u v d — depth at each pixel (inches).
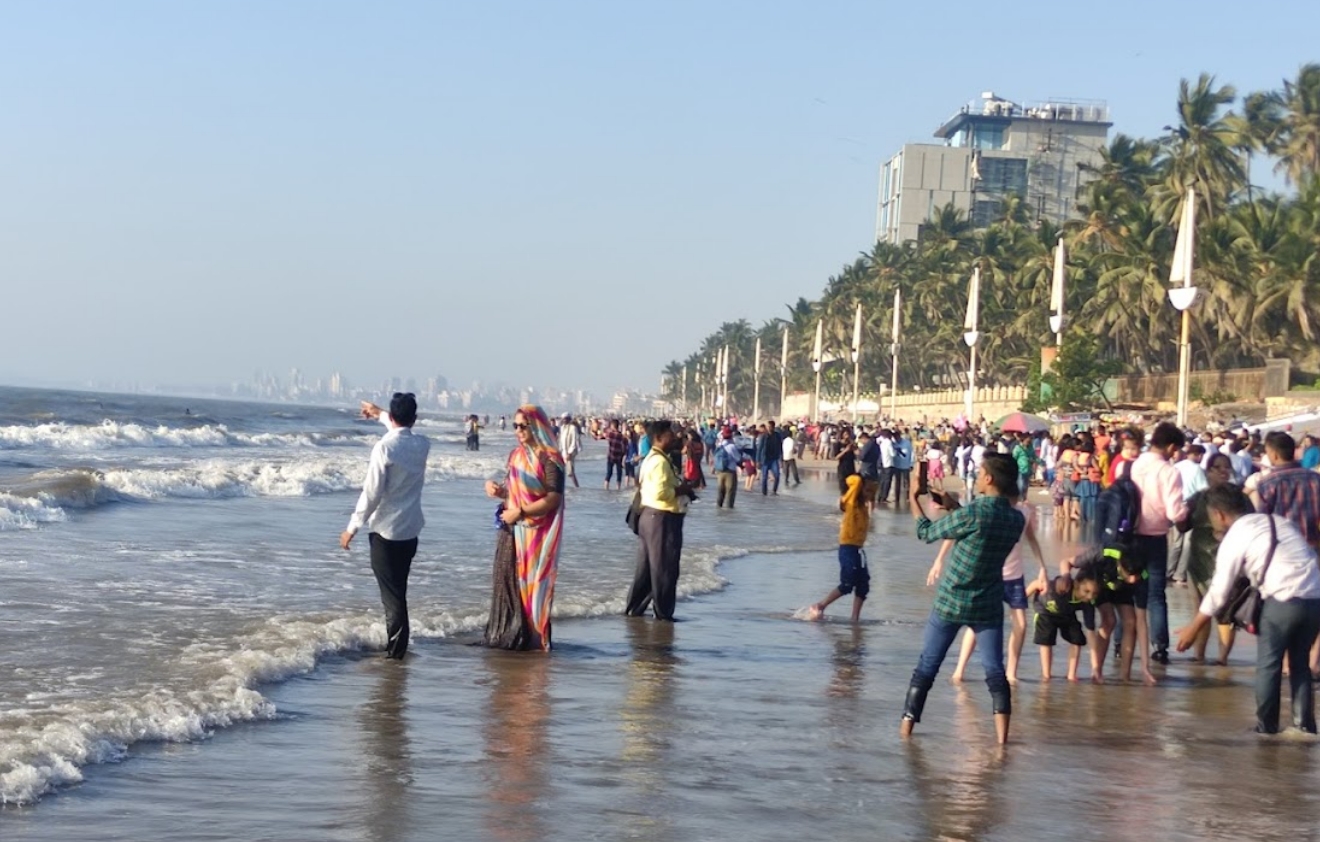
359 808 255.6
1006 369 4360.2
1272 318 2760.8
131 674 365.4
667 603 546.0
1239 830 270.5
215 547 707.4
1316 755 347.9
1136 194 3467.0
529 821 252.4
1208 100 3021.7
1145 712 397.4
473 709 354.3
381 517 424.2
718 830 253.1
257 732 315.9
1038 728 365.4
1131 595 452.8
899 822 264.8
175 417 4069.9
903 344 5044.3
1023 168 7367.1
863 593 574.2
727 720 356.2
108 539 718.5
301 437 2906.0
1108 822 272.1
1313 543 434.0
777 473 1556.3
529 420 459.8
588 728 337.7
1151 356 3710.6
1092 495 1064.2
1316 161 3149.6
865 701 393.7
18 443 2080.5
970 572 339.6
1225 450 989.2
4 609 466.3
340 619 475.5
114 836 232.8
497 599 458.3
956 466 1929.1
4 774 258.8
